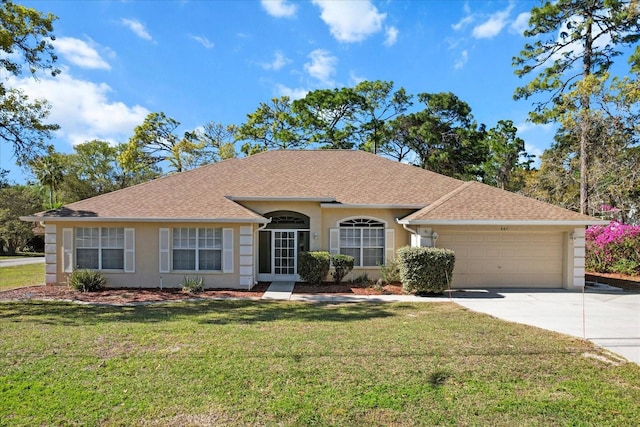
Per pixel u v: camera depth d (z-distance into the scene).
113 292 14.24
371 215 16.77
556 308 11.66
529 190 32.19
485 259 15.77
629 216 25.38
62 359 6.69
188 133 45.16
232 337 8.08
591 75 22.38
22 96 16.31
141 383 5.66
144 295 13.68
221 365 6.40
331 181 18.41
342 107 36.38
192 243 15.35
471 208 15.52
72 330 8.63
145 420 4.62
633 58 21.47
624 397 5.34
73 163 55.25
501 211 15.39
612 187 22.98
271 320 9.78
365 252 16.86
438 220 14.79
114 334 8.29
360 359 6.73
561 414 4.85
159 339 7.91
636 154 22.42
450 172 37.06
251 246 15.24
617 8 21.89
